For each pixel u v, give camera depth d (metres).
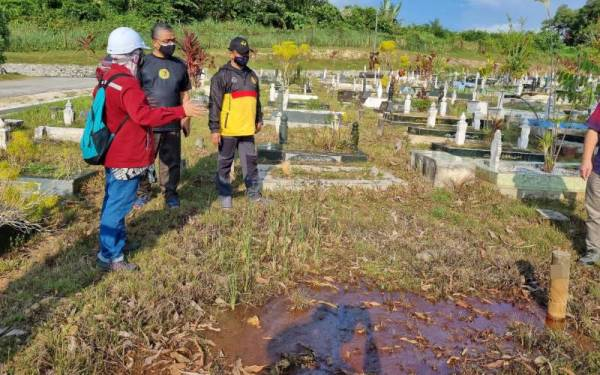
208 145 9.77
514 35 17.62
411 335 3.50
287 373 3.00
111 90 3.59
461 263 4.70
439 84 30.91
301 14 53.25
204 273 4.00
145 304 3.45
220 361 3.08
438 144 10.62
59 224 5.09
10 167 6.05
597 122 4.52
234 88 5.54
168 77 5.51
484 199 6.96
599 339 3.48
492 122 13.38
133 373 2.89
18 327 3.16
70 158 7.32
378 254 4.79
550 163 7.88
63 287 3.69
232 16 50.97
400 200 6.68
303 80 30.44
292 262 4.51
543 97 22.55
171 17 45.78
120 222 3.95
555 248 5.23
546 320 3.80
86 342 3.01
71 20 41.44
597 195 4.71
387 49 32.09
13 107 14.78
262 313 3.69
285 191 6.67
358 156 8.76
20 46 36.72
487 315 3.85
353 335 3.47
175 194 5.75
